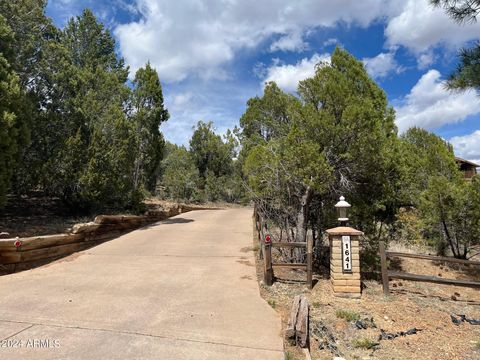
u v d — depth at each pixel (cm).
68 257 869
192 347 401
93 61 1983
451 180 1238
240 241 1080
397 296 699
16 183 1127
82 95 1358
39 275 702
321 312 565
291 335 428
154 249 964
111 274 715
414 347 475
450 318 595
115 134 1287
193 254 905
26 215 1142
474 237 1095
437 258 709
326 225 892
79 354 376
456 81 601
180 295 589
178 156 3014
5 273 711
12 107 896
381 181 848
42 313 493
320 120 764
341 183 816
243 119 1530
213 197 3102
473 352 465
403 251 1218
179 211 1934
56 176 1107
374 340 485
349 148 773
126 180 1309
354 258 652
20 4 1155
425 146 1667
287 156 761
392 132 904
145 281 668
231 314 507
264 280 686
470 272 1049
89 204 1217
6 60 901
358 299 642
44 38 1306
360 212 864
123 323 464
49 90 1235
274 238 923
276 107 1364
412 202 1175
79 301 548
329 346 455
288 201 861
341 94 797
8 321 463
